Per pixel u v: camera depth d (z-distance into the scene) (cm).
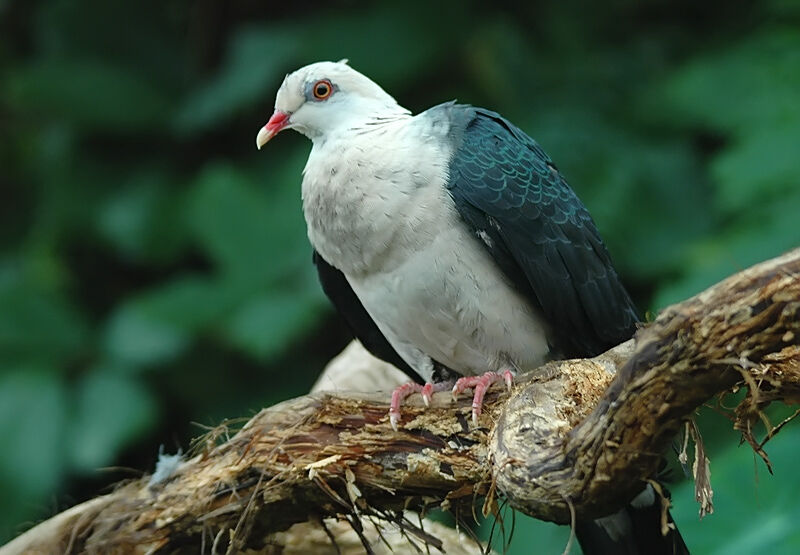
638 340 489
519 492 516
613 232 1155
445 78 1282
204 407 1220
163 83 1355
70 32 1355
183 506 613
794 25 1213
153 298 1182
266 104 1317
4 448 1134
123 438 1138
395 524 656
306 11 1418
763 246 969
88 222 1308
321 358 1252
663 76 1274
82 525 638
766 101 1113
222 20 1409
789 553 750
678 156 1204
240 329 1123
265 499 605
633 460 491
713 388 469
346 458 595
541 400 555
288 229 1180
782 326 450
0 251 1427
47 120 1431
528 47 1284
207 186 1188
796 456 806
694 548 795
